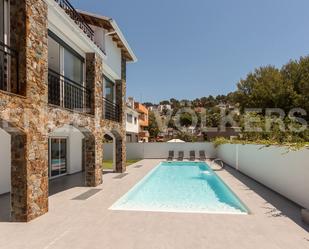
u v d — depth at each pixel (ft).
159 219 20.31
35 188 20.47
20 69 19.31
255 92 91.35
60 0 29.40
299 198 24.72
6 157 32.55
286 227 18.54
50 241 15.93
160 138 158.10
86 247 15.03
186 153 86.43
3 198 29.09
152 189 39.14
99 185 35.96
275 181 31.45
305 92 81.10
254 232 17.54
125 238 16.40
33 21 20.33
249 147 44.55
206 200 31.24
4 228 18.19
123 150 50.70
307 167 22.98
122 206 25.54
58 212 22.22
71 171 50.39
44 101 21.88
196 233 17.33
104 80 46.42
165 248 14.93
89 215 21.36
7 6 23.40
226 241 15.98
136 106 148.05
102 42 40.37
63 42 31.71
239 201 27.40
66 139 49.78
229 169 55.83
